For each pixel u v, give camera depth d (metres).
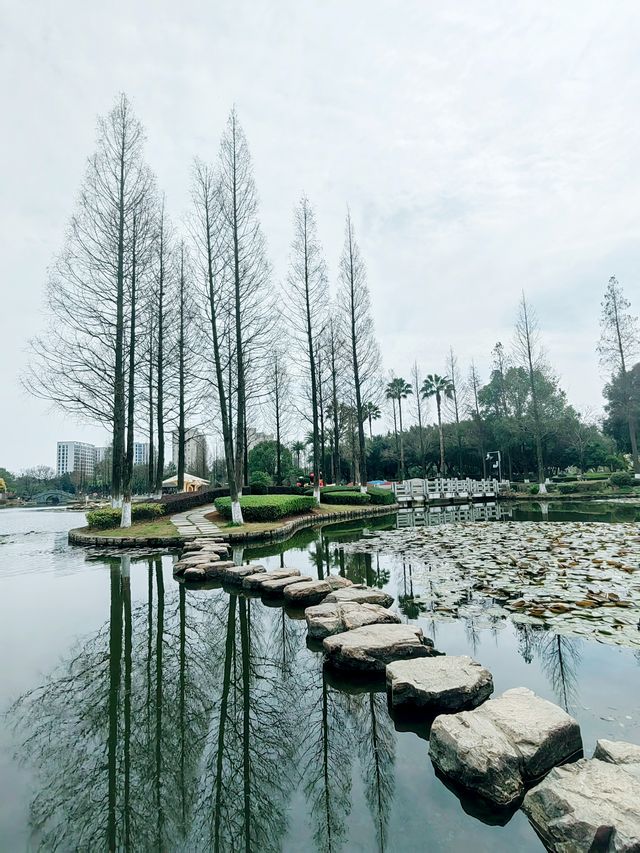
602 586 5.31
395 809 1.95
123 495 12.35
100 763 2.41
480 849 1.68
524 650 3.62
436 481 24.91
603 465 38.53
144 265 14.44
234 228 14.46
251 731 2.71
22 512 33.66
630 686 2.94
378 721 2.76
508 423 35.50
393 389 40.53
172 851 1.83
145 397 19.70
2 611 5.29
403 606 4.95
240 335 14.34
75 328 12.89
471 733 2.14
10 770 2.35
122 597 5.89
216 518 15.19
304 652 3.94
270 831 1.89
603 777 1.79
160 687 3.30
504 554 7.59
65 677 3.49
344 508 19.14
